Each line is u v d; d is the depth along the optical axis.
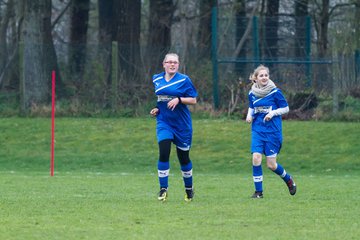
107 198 35.25
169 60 32.47
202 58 86.94
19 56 85.31
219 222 27.31
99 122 80.19
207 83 84.62
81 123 79.81
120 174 58.12
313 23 112.88
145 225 26.64
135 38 97.81
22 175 55.19
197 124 77.56
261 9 107.50
